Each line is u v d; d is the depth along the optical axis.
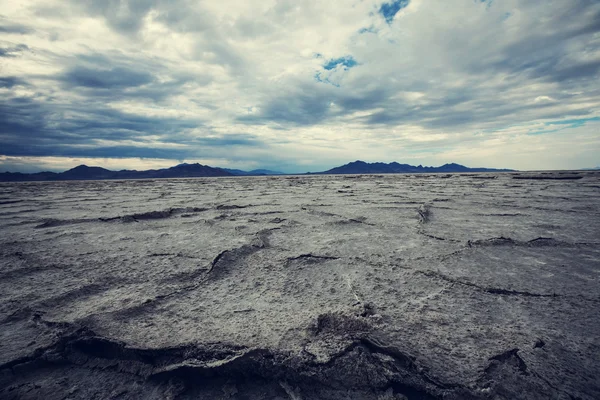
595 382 0.78
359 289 1.41
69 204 5.22
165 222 3.23
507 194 5.51
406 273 1.60
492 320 1.10
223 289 1.45
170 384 0.86
